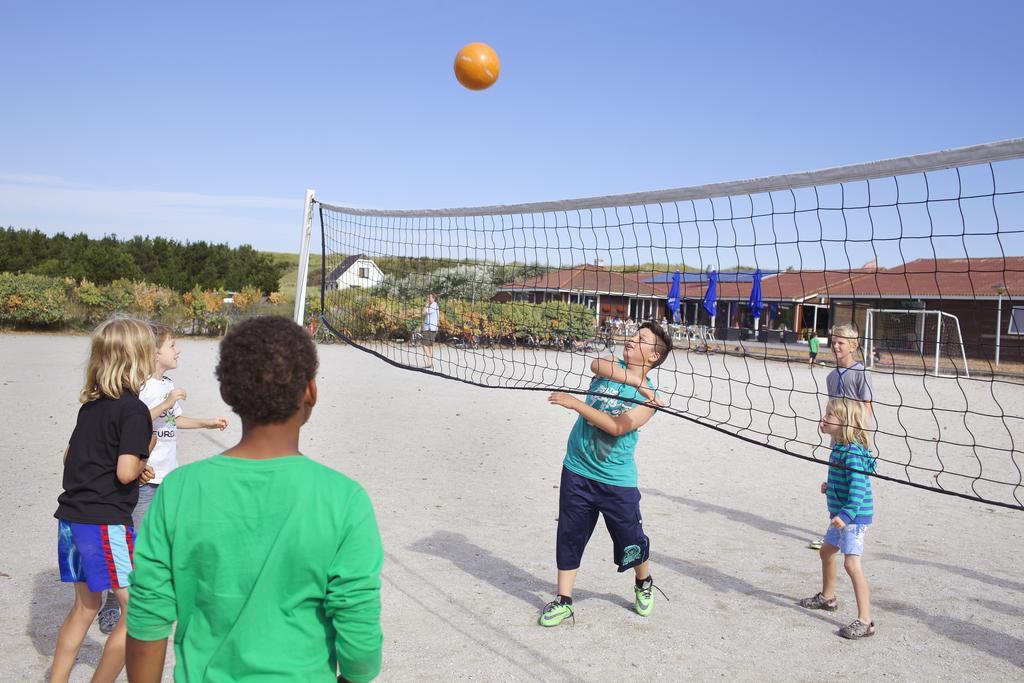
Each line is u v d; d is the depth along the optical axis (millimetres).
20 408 10031
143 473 3027
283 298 31750
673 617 4074
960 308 23516
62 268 40562
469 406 11961
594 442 3895
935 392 16891
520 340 9445
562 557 3979
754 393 15320
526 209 4863
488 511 5953
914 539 5570
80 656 3449
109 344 2811
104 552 2766
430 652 3547
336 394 12812
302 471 1568
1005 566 4988
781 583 4621
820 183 3303
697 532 5629
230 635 1498
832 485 4004
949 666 3549
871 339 4633
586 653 3605
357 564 1534
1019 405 14789
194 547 1529
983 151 2766
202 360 18078
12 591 4109
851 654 3658
